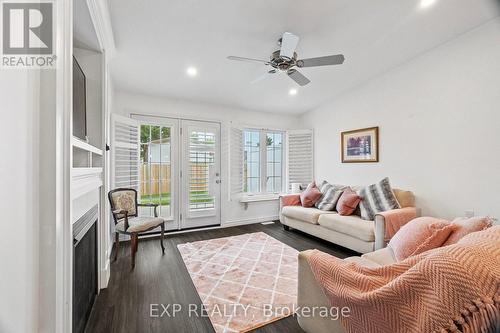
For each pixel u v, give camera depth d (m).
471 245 0.94
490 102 2.46
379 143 3.60
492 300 0.75
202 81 3.48
